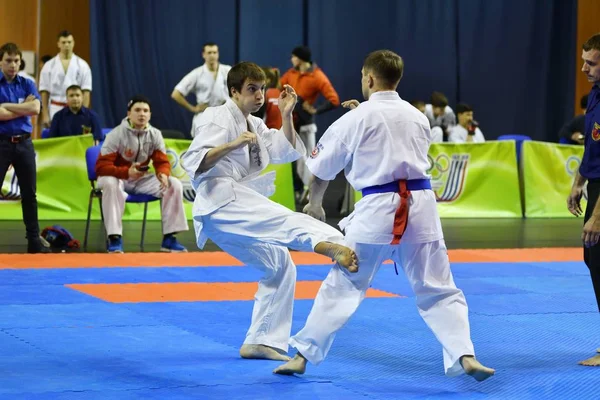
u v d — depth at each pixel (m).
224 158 6.00
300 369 5.76
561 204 16.61
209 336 6.98
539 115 21.97
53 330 7.06
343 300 5.59
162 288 9.01
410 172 5.48
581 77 21.77
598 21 21.56
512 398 5.45
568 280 10.02
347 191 15.70
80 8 20.50
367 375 5.93
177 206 11.57
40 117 16.80
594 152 6.29
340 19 20.91
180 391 5.42
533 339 7.12
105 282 9.25
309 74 16.45
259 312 6.29
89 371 5.86
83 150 13.91
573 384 5.79
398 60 5.62
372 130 5.46
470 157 16.16
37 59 19.28
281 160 6.24
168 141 14.35
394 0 21.12
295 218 5.78
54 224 13.41
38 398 5.22
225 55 20.31
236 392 5.42
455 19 21.34
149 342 6.74
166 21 19.83
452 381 5.82
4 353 6.31
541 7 21.70
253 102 5.98
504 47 21.64
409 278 5.67
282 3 20.48
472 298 8.88
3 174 10.82
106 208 11.23
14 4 19.25
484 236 13.74
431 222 5.56
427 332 7.27
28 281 9.17
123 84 19.59
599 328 7.55
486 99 21.69
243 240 5.94
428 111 17.31
